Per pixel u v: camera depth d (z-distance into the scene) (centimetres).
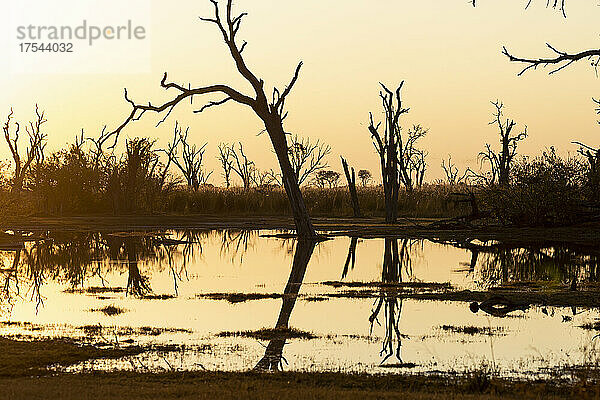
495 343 2052
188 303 2720
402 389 1583
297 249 4753
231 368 1784
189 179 12688
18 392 1445
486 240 5172
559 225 5656
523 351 1950
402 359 1875
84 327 2269
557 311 2519
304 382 1627
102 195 8094
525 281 3155
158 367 1786
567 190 5525
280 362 1844
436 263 3922
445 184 8744
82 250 4625
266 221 7394
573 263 3831
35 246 4866
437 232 5759
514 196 5725
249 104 5269
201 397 1424
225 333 2194
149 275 3512
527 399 1445
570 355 1903
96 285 3175
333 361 1856
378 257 4262
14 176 8381
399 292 2950
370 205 8519
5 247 4734
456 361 1850
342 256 4325
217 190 9144
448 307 2614
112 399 1389
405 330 2223
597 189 5481
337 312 2534
